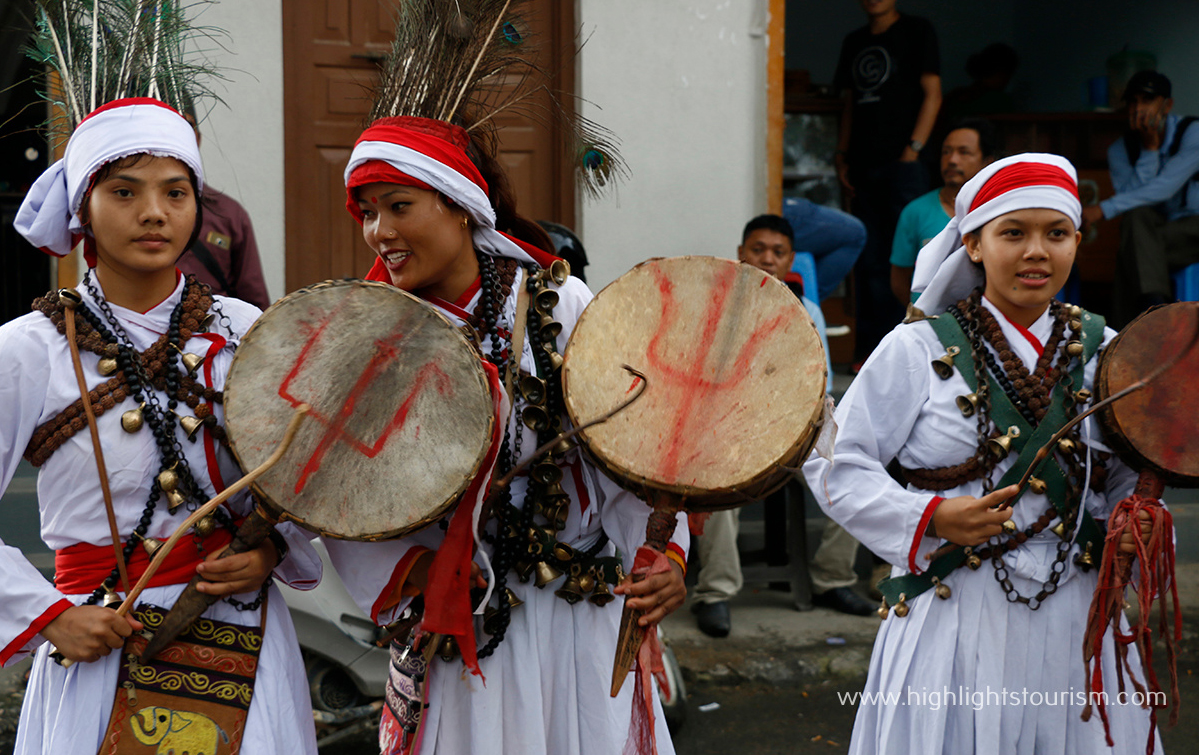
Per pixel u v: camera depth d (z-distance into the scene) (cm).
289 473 158
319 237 480
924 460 207
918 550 200
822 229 509
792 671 380
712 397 165
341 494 158
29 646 161
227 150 452
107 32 181
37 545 402
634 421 164
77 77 179
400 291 161
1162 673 382
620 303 173
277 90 455
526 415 173
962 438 201
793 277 436
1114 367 196
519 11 186
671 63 493
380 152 165
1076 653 199
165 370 169
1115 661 200
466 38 175
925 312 215
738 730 340
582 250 317
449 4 175
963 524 193
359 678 306
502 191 187
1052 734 198
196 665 166
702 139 498
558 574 176
